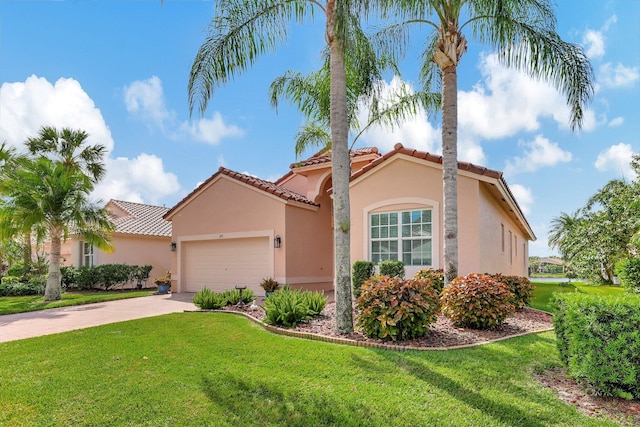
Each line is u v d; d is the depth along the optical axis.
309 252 18.39
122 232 23.56
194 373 5.82
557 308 6.02
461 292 8.29
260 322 9.70
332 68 8.52
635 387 4.70
